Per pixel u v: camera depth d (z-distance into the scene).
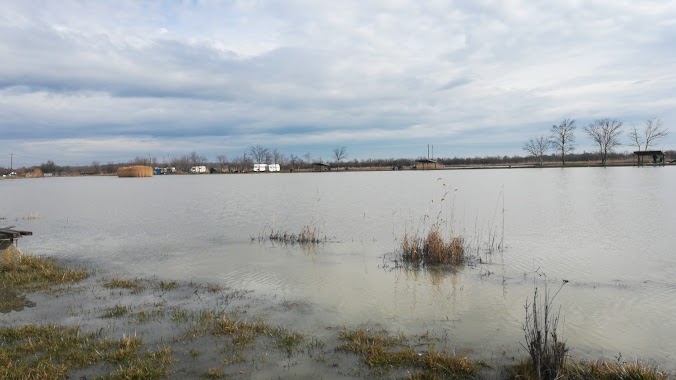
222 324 8.68
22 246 18.30
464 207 28.59
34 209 33.25
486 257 15.12
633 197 32.44
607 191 37.16
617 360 7.39
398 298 10.82
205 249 17.17
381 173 88.00
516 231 19.91
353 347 7.74
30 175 122.44
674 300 10.48
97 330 8.57
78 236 20.66
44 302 10.36
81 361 7.15
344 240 18.58
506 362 7.27
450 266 13.96
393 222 23.17
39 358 7.21
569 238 18.22
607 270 13.26
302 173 101.88
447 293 11.21
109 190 54.41
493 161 136.25
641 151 85.88
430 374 6.76
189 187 56.91
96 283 12.16
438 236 15.22
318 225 22.52
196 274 13.27
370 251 16.41
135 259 15.50
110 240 19.47
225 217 26.58
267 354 7.54
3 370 6.68
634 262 14.17
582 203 29.59
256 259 15.27
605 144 92.75
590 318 9.38
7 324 8.93
